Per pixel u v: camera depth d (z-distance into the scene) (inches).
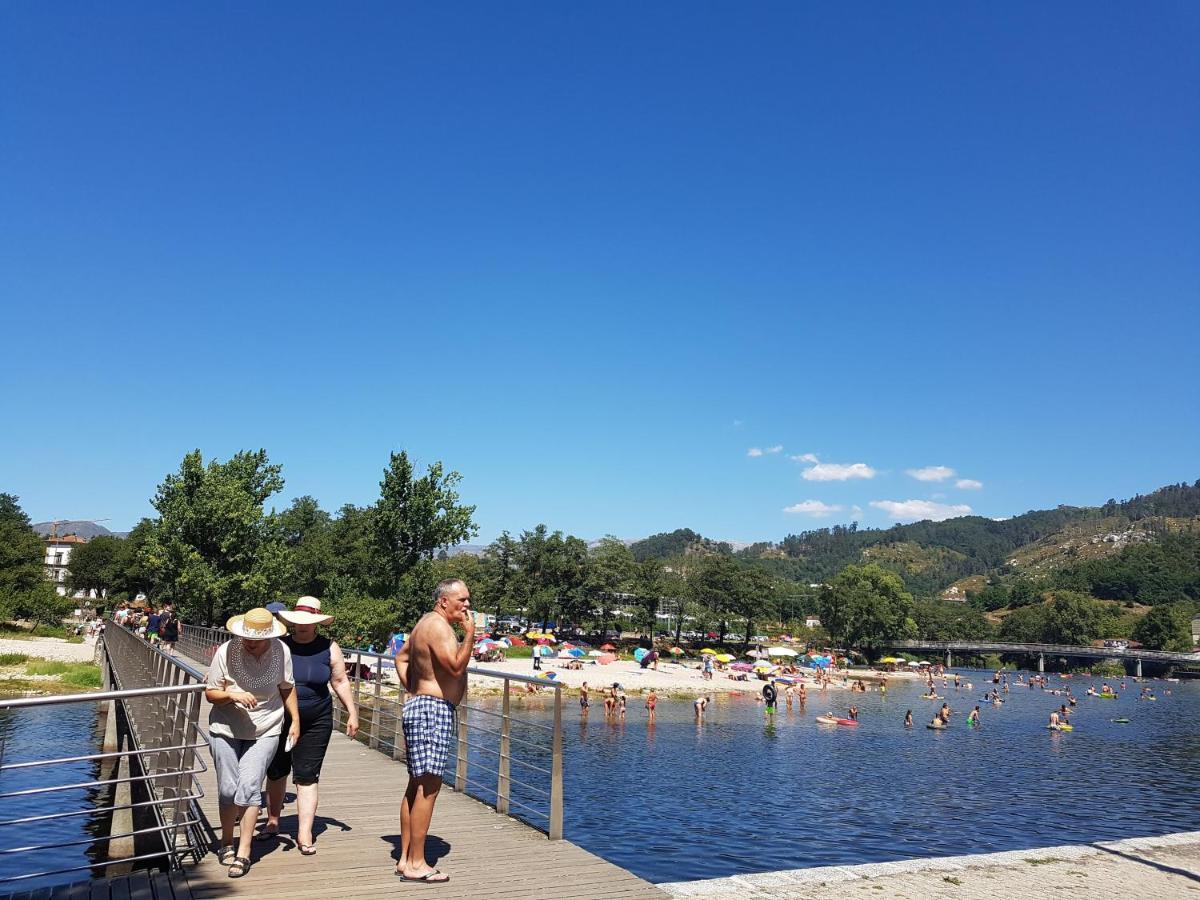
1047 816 1033.5
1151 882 330.6
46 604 2699.3
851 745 1689.2
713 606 4571.9
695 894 285.4
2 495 4510.3
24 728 1189.1
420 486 1812.3
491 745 1470.2
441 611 282.7
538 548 4013.3
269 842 315.6
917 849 836.6
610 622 4183.1
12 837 670.5
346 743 577.6
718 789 1153.4
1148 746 1844.2
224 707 279.4
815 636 5654.5
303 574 3262.8
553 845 320.5
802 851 818.2
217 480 1728.6
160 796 368.8
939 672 4975.4
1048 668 6072.8
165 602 1972.2
